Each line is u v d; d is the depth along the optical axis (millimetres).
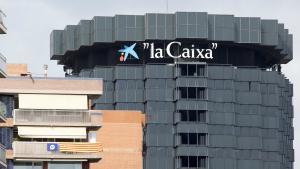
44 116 129250
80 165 129375
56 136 129625
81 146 129125
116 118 174500
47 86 130000
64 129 129875
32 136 128750
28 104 129125
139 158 174375
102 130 173750
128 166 174000
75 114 130250
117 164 173500
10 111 128250
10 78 128750
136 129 174625
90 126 130375
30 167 127812
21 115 128375
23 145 126938
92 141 132625
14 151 126625
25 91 128875
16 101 130000
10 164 127062
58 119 129625
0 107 110438
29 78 129375
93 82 131500
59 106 130250
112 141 173875
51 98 130000
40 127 129125
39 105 129500
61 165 129000
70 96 130625
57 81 130500
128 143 174125
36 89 129500
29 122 128500
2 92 128250
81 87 130875
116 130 174125
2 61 94312
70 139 130125
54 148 128000
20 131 128250
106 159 173125
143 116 184250
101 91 131375
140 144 174500
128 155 174000
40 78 130000
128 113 174875
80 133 130250
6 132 127500
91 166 172250
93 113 130750
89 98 134875
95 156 129375
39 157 127438
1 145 99875
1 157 100000
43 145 127750
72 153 128750
